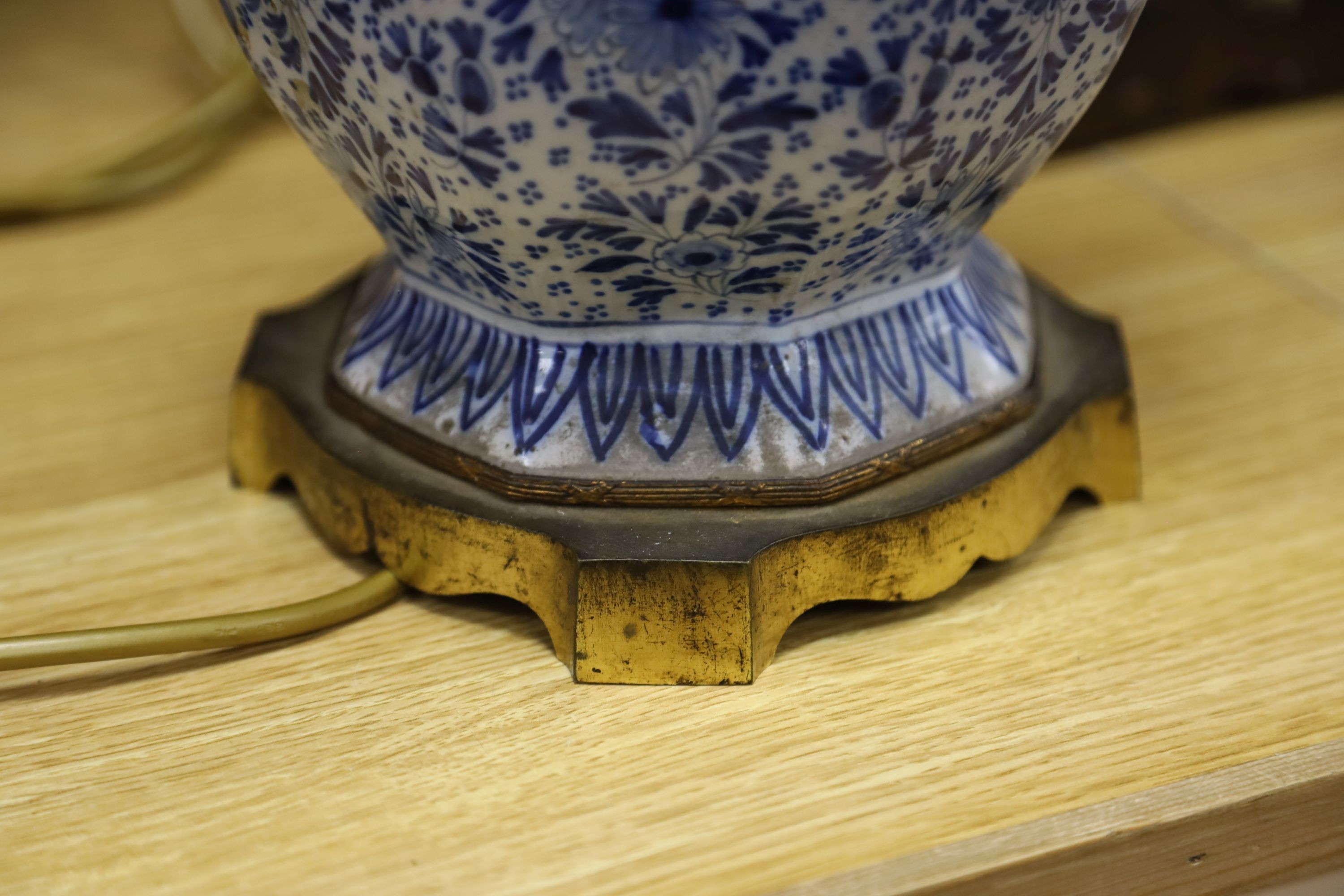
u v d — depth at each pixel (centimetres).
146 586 45
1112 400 46
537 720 42
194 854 39
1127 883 40
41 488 48
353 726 42
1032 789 40
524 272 41
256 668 43
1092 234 57
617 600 41
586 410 42
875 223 40
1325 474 48
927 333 44
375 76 39
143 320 54
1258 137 62
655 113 38
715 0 36
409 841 39
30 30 71
